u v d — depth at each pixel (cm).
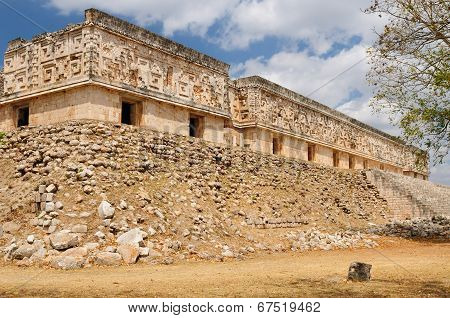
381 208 3459
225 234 1844
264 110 3059
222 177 2323
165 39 2342
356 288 1029
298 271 1314
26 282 1067
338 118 4097
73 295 914
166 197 1861
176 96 2377
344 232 2380
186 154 2209
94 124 1883
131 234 1487
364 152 4578
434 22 1145
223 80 2753
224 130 2777
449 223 2697
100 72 1998
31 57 2206
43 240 1430
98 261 1341
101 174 1738
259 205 2308
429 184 4122
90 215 1546
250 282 1098
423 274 1263
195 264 1443
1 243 1459
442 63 1140
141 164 1925
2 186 1806
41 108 2145
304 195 2766
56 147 1830
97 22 1998
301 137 3434
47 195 1588
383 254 1834
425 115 1142
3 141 2039
